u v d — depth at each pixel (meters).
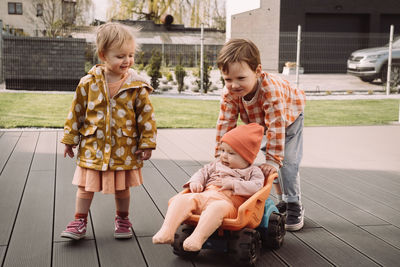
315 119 8.20
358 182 3.92
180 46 22.34
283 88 2.62
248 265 2.19
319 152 5.25
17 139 5.70
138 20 26.31
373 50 14.36
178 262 2.29
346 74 18.20
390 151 5.33
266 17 18.91
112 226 2.78
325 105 10.38
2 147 5.19
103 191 2.44
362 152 5.26
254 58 2.32
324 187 3.75
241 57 2.27
